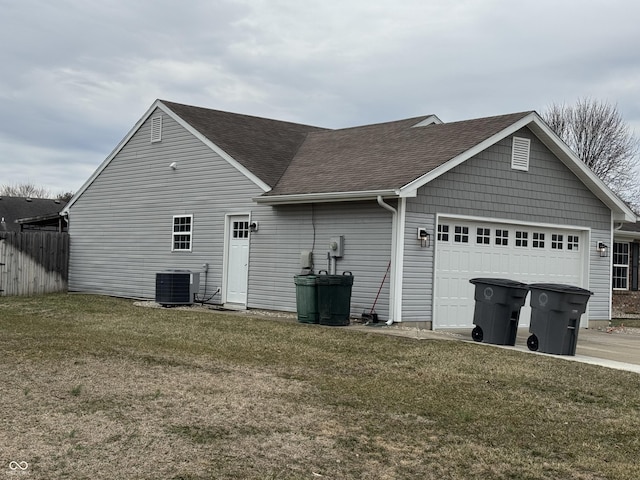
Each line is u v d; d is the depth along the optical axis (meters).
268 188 17.86
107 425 7.11
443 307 15.91
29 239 24.17
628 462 6.80
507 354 12.09
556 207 18.22
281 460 6.36
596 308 19.20
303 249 17.11
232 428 7.18
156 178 21.88
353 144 19.80
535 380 10.12
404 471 6.27
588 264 18.92
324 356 11.37
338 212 16.36
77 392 8.30
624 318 22.89
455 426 7.68
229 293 19.17
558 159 18.27
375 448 6.83
